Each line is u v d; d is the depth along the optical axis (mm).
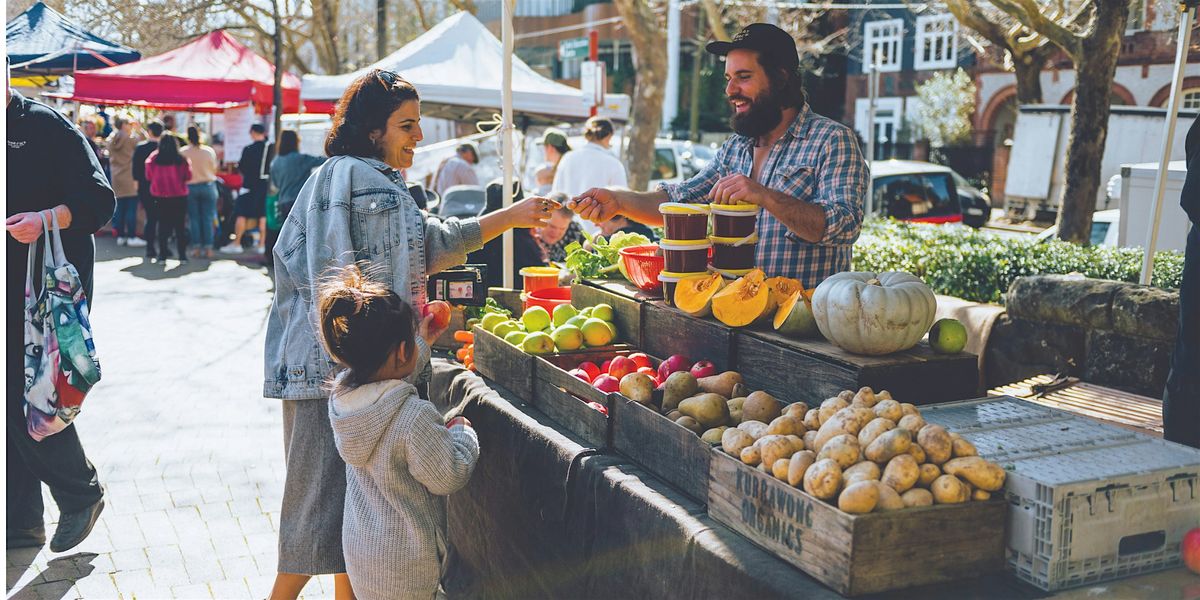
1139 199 7645
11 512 3990
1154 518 2025
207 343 8102
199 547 4137
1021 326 5234
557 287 4266
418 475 2664
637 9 12367
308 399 3004
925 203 13781
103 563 3967
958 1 9891
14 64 9930
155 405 6246
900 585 1936
